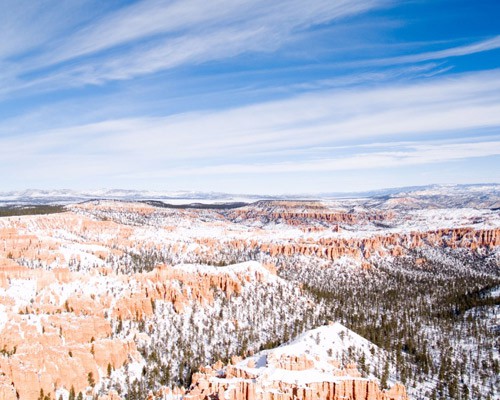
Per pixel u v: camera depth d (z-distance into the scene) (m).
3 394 135.00
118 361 167.50
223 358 178.62
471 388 166.75
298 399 119.88
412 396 154.75
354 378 129.62
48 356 151.50
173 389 147.38
